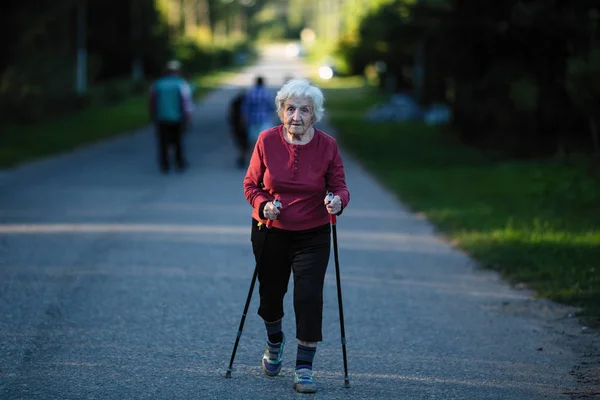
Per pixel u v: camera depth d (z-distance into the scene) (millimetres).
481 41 36094
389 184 27500
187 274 14125
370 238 18078
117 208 21406
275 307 8945
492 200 23344
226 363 9570
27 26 53250
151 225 18906
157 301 12312
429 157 37375
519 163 33250
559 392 8688
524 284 13930
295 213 8477
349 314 11914
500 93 38312
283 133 8555
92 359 9570
